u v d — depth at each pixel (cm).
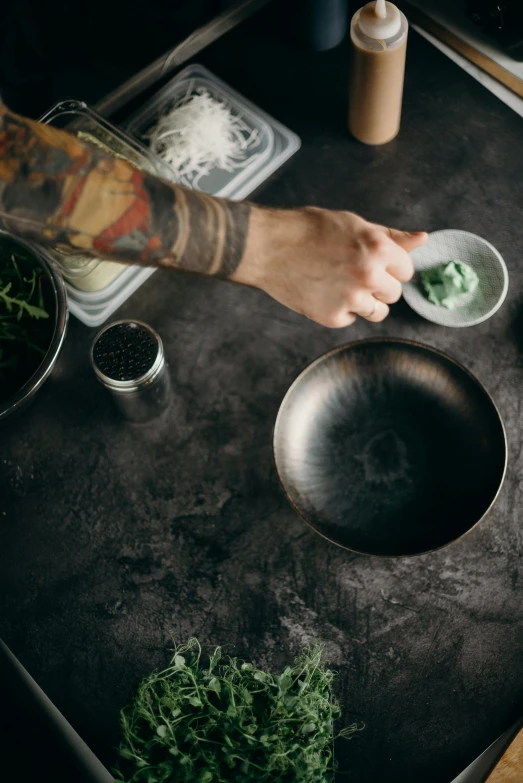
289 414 103
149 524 106
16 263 107
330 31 125
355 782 94
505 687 97
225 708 95
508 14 118
